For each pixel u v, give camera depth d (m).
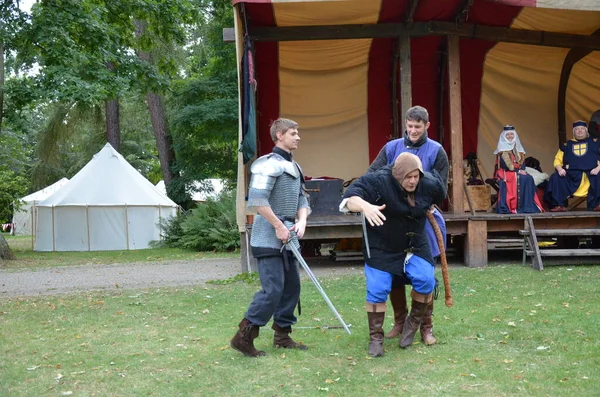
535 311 5.69
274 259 4.51
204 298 7.11
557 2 8.78
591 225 9.49
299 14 9.73
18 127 16.05
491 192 11.75
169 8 16.89
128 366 4.41
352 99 11.92
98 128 26.86
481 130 12.15
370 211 4.17
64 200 19.31
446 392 3.66
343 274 8.84
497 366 4.12
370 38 10.65
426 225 4.74
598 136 10.44
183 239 17.36
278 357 4.51
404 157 4.28
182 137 24.73
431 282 4.50
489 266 9.17
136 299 7.23
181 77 26.78
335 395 3.68
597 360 4.16
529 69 11.92
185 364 4.42
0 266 13.32
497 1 8.65
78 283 9.40
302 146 11.95
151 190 20.69
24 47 15.72
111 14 16.91
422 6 9.54
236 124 23.05
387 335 5.00
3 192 20.97
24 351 4.92
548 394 3.58
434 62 11.76
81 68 15.97
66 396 3.81
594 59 11.77
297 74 11.53
